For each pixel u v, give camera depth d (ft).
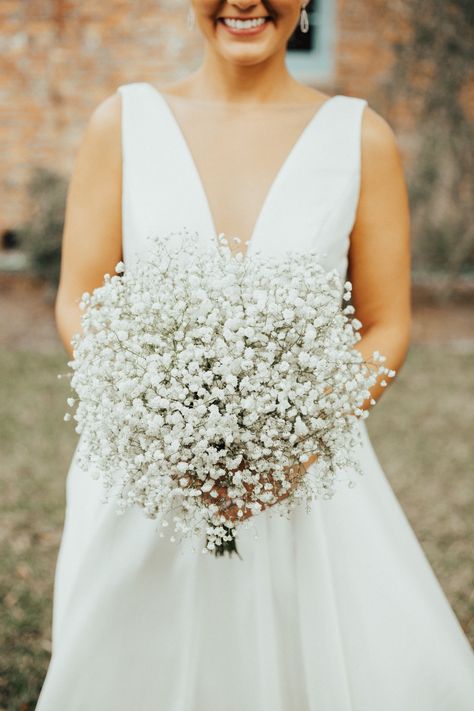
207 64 5.80
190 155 5.61
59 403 17.34
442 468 14.40
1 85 26.53
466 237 24.30
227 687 5.78
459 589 10.62
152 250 5.27
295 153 5.57
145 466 4.53
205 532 5.14
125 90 5.82
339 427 4.58
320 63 25.71
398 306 5.99
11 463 14.46
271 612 5.64
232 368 4.30
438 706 5.61
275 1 5.19
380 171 5.73
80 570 5.69
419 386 18.47
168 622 5.72
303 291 4.55
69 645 5.62
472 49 22.81
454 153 23.70
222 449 4.48
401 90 23.79
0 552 11.57
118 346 4.51
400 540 6.17
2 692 8.68
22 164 27.07
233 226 5.56
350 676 5.68
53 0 25.71
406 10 24.29
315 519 5.69
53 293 24.63
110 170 5.77
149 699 5.78
